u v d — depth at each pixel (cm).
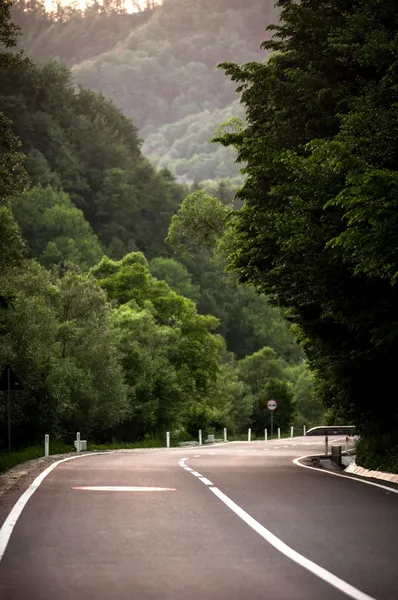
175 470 5284
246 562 2045
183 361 18025
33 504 3244
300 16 5631
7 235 8838
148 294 19888
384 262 3941
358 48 4897
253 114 6300
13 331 9888
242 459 7388
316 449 11475
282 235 5112
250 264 6138
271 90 5756
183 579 1842
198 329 18512
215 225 12275
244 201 6347
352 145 4200
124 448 12294
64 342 12400
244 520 2798
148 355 15262
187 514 2945
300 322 6688
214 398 19375
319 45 5659
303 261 5253
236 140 6412
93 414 12094
